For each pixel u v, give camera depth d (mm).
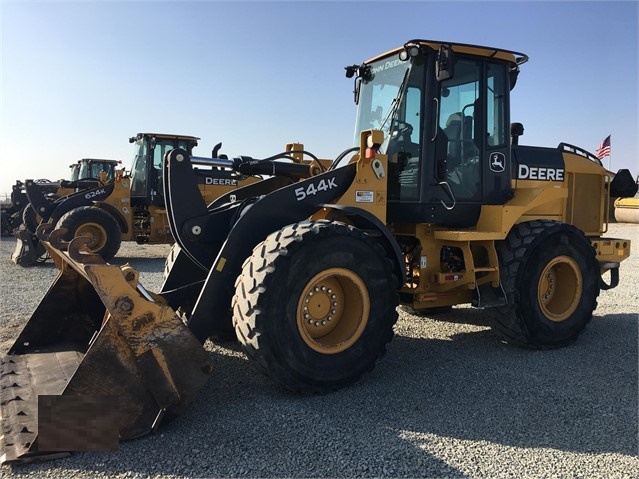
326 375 3461
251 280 3287
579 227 5605
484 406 3326
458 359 4312
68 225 9906
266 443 2781
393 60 4676
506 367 4113
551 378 3865
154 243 11852
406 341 4844
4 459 2521
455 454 2711
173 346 2904
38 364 3555
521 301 4527
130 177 12227
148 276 8656
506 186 4883
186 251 3957
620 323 5660
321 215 3918
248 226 3637
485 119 4711
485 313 5988
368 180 4062
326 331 3688
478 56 4609
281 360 3297
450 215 4547
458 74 4551
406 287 4629
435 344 4762
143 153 11812
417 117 4445
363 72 5016
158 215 11797
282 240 3371
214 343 4551
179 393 2908
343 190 4004
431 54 4367
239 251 3598
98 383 2740
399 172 4559
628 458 2703
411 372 3965
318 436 2869
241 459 2621
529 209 4676
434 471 2549
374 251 3672
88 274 2760
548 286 4871
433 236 4551
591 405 3359
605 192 5828
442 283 4441
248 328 3248
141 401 2828
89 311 4039
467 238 4277
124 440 2762
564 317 4746
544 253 4609
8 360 3631
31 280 8211
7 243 14555
